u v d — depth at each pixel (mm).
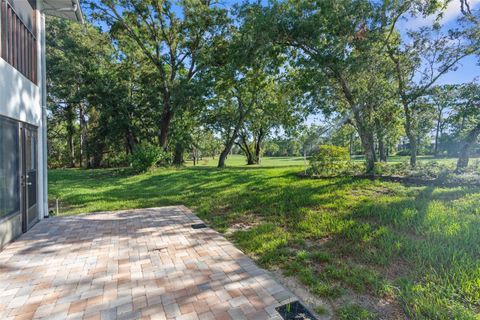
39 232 4582
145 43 16422
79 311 2336
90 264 3271
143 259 3404
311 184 8203
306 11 9375
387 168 9656
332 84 9633
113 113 19047
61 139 26859
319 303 2402
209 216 5633
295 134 17703
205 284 2764
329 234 4043
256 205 6219
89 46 17719
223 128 20984
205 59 14531
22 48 4809
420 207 4922
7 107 4004
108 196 8234
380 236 3711
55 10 6227
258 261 3322
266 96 17609
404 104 9359
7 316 2273
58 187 10164
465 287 2379
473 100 8047
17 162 4383
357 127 10477
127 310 2340
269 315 2244
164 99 16750
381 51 8977
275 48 10531
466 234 3436
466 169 8164
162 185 10078
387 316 2160
